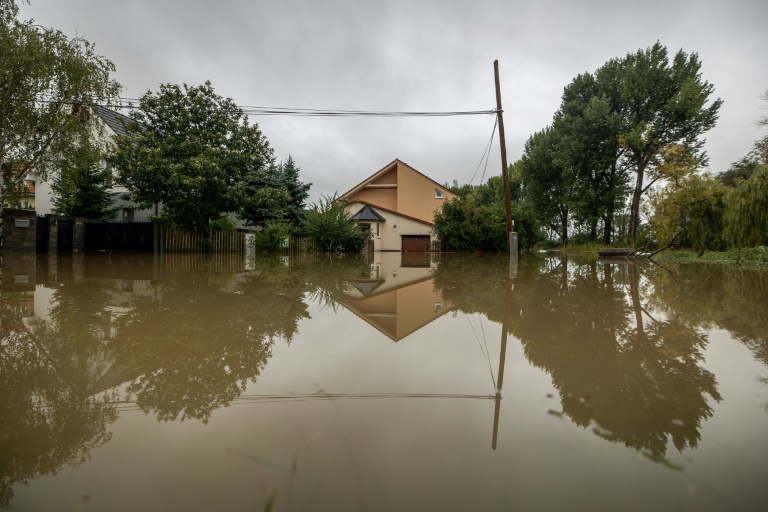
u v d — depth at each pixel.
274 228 17.27
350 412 1.35
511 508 0.83
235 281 5.79
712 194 12.41
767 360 1.98
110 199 17.50
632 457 1.05
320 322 3.00
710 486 0.92
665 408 1.38
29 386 1.68
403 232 24.62
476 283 5.88
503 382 1.66
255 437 1.18
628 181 23.98
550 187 28.77
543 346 2.27
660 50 21.11
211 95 13.52
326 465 1.01
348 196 27.97
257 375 1.78
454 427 1.24
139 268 7.77
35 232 11.30
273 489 0.91
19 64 11.37
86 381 1.73
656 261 11.38
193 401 1.49
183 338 2.48
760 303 3.79
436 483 0.93
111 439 1.19
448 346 2.28
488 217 18.77
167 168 12.16
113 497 0.91
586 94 25.41
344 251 18.47
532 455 1.06
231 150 13.38
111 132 17.70
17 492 0.94
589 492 0.89
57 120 12.48
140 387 1.65
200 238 15.08
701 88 19.64
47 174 13.45
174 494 0.91
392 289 5.21
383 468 0.99
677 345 2.27
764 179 10.21
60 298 4.03
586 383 1.65
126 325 2.83
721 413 1.34
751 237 10.44
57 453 1.13
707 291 4.71
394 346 2.29
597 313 3.32
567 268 8.82
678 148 17.83
